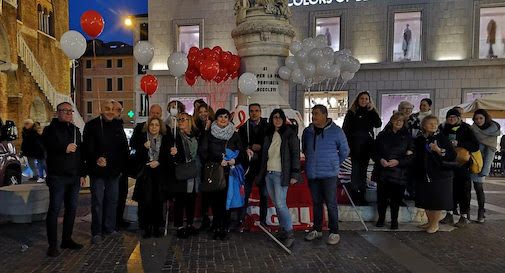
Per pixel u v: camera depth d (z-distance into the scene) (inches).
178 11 961.5
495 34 828.0
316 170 234.2
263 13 366.0
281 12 370.9
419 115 306.8
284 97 371.9
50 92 1074.1
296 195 275.9
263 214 261.9
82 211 335.0
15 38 887.7
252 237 251.4
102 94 2329.0
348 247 230.8
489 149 282.5
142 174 241.9
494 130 280.5
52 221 215.2
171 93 954.1
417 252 222.1
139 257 213.3
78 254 218.5
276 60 366.9
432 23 850.8
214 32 947.3
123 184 272.7
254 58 365.7
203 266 200.2
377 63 859.4
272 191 233.9
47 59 1146.0
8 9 862.5
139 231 265.7
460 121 281.0
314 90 881.5
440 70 846.5
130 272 192.2
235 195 242.1
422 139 260.7
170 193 244.1
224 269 196.1
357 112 288.0
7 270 194.2
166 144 240.2
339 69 334.0
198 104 283.6
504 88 820.0
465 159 265.4
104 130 237.3
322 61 323.0
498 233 261.0
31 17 1058.7
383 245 234.5
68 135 217.6
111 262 205.9
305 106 886.4
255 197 276.8
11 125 427.8
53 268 197.0
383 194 268.7
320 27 895.7
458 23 839.1
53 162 215.5
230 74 370.0
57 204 216.4
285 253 220.2
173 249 226.8
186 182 242.1
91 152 233.9
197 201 290.8
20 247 232.1
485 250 225.5
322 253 220.2
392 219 268.5
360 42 878.4
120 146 241.9
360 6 875.4
